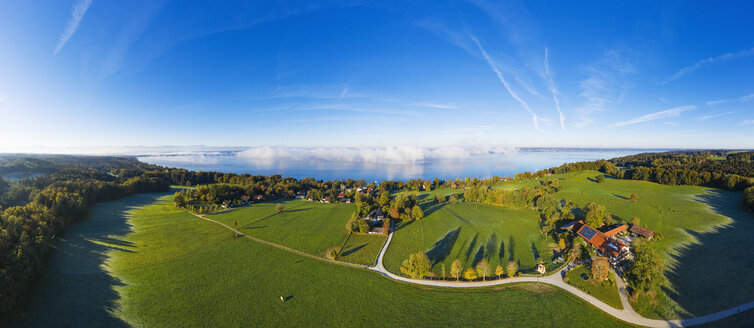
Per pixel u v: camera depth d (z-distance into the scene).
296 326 56.91
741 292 59.91
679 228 94.56
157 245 93.25
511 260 80.94
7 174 176.75
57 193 118.56
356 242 98.62
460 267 72.25
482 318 57.19
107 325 56.09
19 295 59.75
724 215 104.25
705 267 70.94
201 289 69.12
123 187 163.25
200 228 111.31
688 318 54.78
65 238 92.56
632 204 122.31
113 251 87.00
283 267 80.56
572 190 155.00
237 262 83.31
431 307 61.75
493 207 133.62
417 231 107.81
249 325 57.16
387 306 62.59
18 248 68.00
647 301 59.94
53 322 56.03
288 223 118.94
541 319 55.91
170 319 58.50
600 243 81.88
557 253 83.12
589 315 56.62
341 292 68.12
